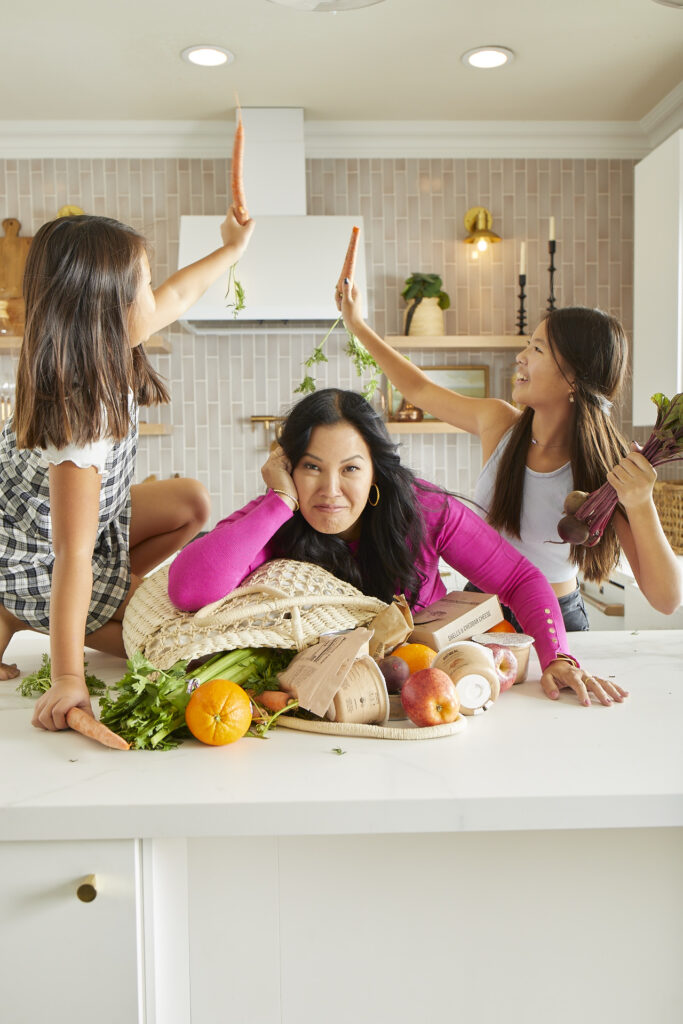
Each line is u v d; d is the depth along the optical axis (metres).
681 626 2.27
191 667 1.18
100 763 0.99
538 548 1.87
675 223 2.89
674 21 2.75
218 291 3.14
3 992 0.91
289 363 3.73
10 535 1.39
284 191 3.47
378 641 1.15
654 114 3.53
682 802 0.88
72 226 1.19
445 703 1.06
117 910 0.89
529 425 1.85
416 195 3.74
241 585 1.26
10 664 1.47
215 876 0.99
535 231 3.78
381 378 3.70
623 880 1.00
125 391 1.18
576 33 2.83
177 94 3.28
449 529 1.38
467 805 0.87
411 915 1.00
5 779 0.94
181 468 3.76
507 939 1.01
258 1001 1.01
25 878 0.89
